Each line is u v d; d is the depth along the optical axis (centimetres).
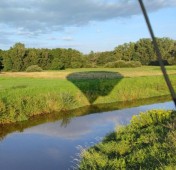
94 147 1176
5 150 1451
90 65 9594
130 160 905
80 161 1034
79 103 2772
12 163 1254
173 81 3900
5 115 2050
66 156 1327
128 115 2331
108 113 2430
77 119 2197
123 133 1302
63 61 9588
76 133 1769
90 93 2984
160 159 833
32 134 1773
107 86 3198
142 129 1270
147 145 1027
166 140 987
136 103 2972
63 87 2920
